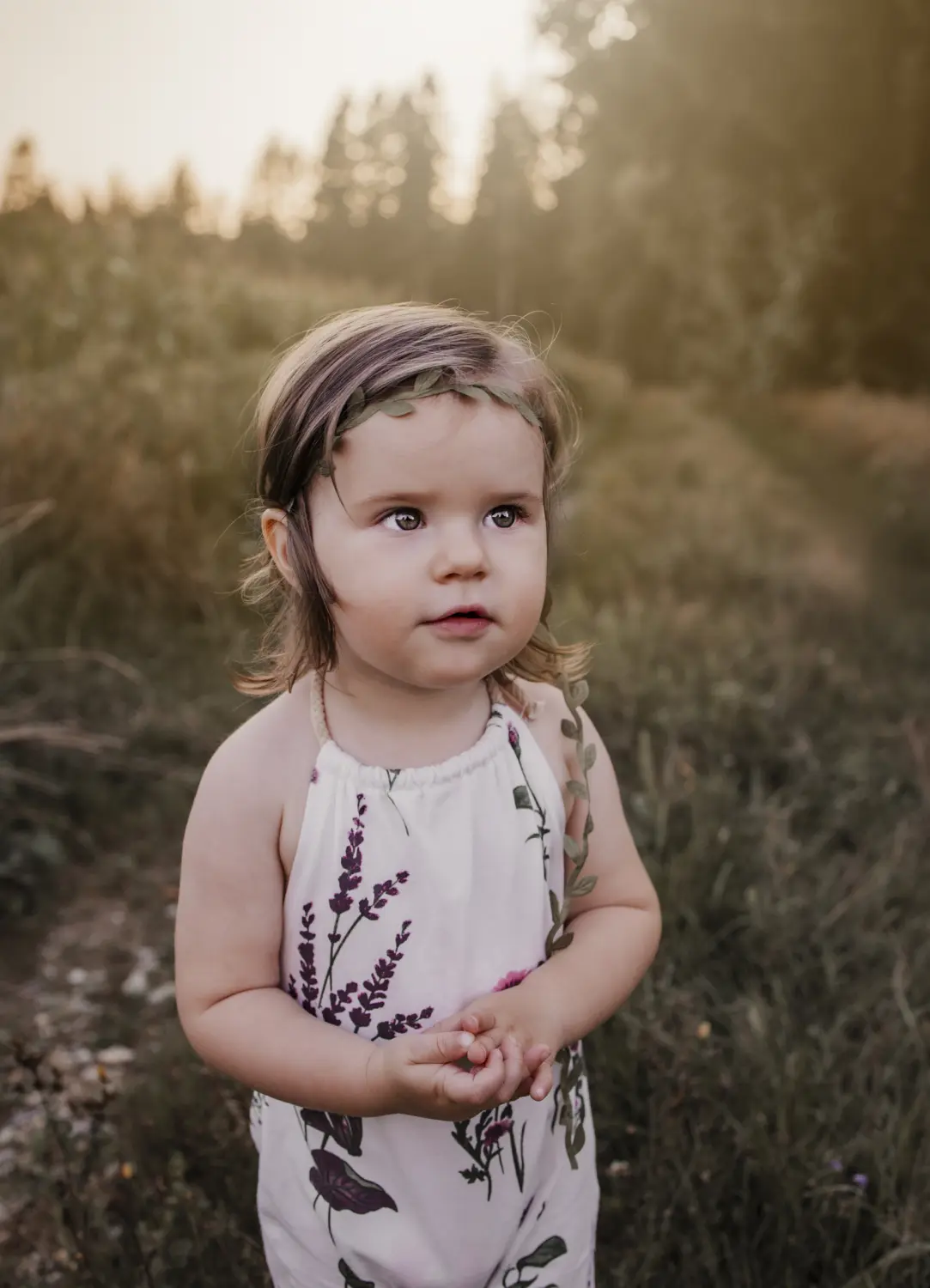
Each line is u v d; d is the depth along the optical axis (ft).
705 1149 5.45
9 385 15.46
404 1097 3.16
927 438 32.89
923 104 49.03
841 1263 5.14
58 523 13.61
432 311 3.44
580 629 14.79
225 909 3.45
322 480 3.16
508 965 3.57
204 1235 5.22
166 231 27.53
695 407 41.65
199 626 13.60
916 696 13.34
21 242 21.88
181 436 16.07
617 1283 5.11
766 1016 6.68
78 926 9.10
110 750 10.82
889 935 8.04
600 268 57.67
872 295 49.39
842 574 19.86
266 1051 3.34
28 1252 5.86
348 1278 3.75
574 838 3.91
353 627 3.14
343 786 3.36
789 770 11.21
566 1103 3.69
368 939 3.42
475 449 3.02
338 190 96.63
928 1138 5.63
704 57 53.36
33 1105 6.95
